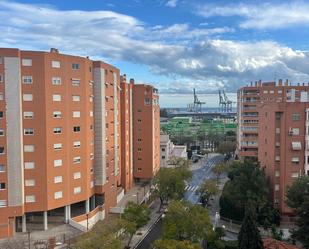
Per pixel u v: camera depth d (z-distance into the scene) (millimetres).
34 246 55656
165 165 134875
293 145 71312
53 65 63781
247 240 47562
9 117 60375
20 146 61344
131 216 59844
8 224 60500
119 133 90938
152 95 104000
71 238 58344
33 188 62812
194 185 113875
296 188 58469
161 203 84250
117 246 47031
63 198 65938
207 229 53094
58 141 65000
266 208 68438
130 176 100750
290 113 71688
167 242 46406
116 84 83812
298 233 54312
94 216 70312
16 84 60594
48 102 63344
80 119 68375
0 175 60375
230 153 161250
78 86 67688
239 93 136750
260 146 87938
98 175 74438
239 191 70438
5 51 59688
